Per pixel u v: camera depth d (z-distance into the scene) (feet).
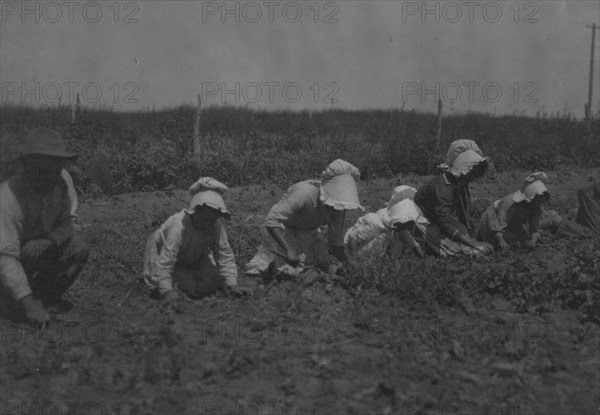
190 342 16.84
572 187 48.11
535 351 16.71
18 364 15.57
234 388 14.82
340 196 20.90
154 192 41.04
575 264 23.32
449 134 61.21
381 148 52.08
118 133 49.65
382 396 14.57
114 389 14.62
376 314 18.81
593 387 15.30
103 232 28.99
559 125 72.90
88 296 20.21
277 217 21.59
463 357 16.34
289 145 55.52
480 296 20.71
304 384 14.98
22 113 37.58
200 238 19.60
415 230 25.22
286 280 21.36
